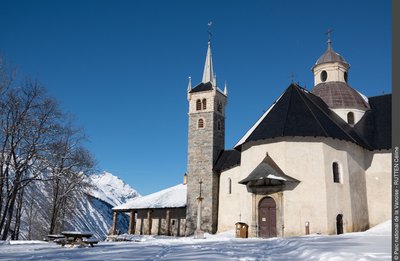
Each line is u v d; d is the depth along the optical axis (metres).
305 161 31.06
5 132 31.06
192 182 45.41
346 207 31.53
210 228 42.72
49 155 33.19
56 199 39.06
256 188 31.84
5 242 22.67
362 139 36.59
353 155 34.06
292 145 31.42
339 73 42.50
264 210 31.30
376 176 35.22
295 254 13.65
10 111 31.20
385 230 29.17
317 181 30.69
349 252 11.95
